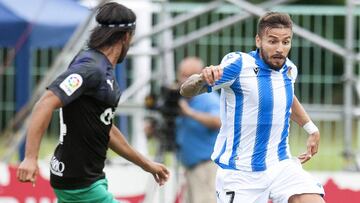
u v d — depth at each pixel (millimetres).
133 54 31422
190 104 28359
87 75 18219
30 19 31594
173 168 30406
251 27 34062
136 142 32906
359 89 31281
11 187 28781
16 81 33688
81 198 18859
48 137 35719
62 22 32562
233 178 19406
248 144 19281
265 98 19031
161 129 28375
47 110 17938
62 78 18156
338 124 33719
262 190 19375
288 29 18797
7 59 35312
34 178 17859
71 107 18438
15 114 35344
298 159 20469
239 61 18953
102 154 18938
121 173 29969
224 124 19484
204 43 34281
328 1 52406
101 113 18625
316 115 32750
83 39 29688
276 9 34281
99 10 18922
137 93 33406
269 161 19328
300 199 19109
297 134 34656
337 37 34281
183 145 28281
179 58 34406
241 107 19109
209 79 17734
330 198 28625
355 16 33562
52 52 35000
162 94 28359
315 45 33938
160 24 32562
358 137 33562
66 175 18688
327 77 34125
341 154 32031
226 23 30734
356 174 29422
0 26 31578
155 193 30312
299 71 34156
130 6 34031
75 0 35344
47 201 28781
